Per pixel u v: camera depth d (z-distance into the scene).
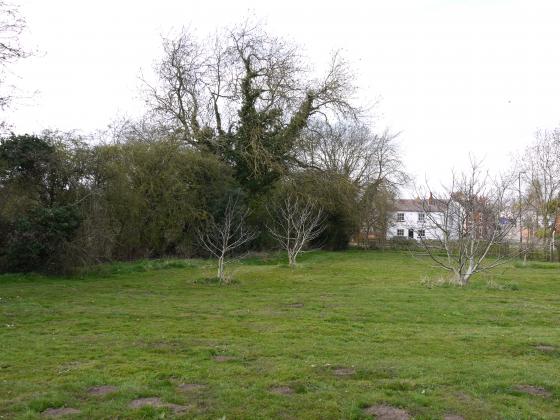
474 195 20.47
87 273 21.11
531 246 31.92
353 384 6.88
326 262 30.97
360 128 47.06
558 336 10.23
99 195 22.75
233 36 32.12
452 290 17.44
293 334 10.25
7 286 17.20
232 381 6.98
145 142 28.52
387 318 12.29
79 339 9.68
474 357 8.55
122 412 5.80
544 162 41.91
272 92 32.16
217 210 29.73
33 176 21.58
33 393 6.46
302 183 35.78
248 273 22.83
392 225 52.09
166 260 26.33
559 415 5.84
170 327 10.90
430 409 5.98
